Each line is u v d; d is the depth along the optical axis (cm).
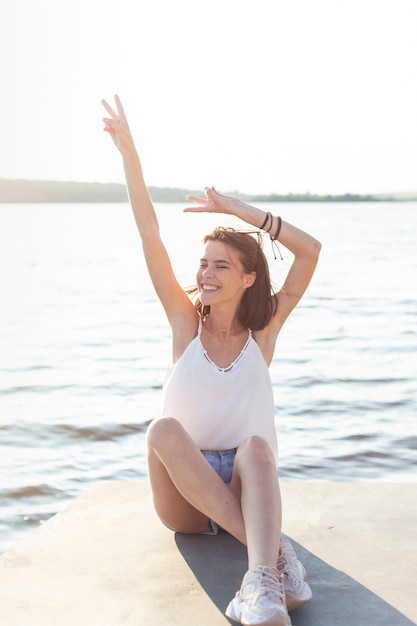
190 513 306
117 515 343
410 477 777
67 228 10906
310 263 322
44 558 298
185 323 315
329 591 273
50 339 1911
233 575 283
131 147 322
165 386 309
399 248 5947
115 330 2073
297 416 1056
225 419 298
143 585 275
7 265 4678
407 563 295
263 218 317
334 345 1762
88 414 1066
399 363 1514
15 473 799
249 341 306
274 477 266
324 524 332
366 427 988
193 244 6328
